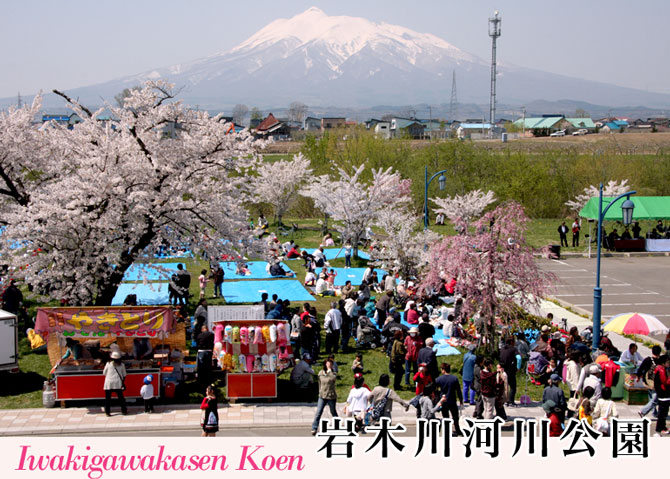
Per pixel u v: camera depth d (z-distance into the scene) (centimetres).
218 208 2148
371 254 3212
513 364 1648
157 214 2050
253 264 3434
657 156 7012
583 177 6184
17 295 2109
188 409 1584
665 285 3331
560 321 2511
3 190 2147
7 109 2259
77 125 2169
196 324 1969
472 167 6234
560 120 17338
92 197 1966
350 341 2181
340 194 3531
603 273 3656
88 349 1622
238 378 1630
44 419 1502
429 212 5538
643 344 2267
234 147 2117
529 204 6053
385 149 6544
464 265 1869
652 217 4231
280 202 4834
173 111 2073
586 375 1569
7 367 1714
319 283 2812
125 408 1544
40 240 1956
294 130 16288
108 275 2055
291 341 1938
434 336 2206
